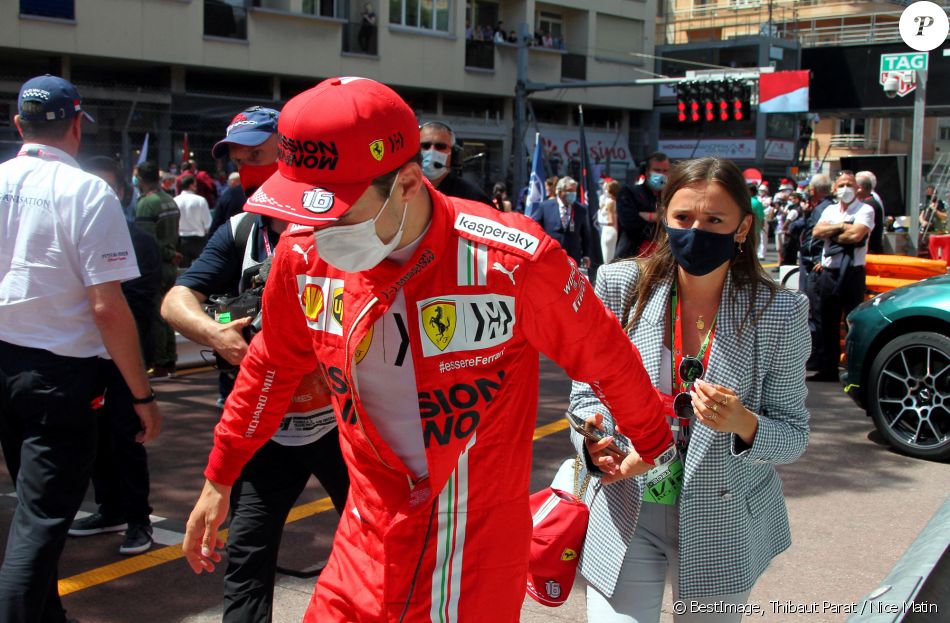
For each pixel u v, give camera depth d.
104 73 26.92
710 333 2.39
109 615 3.72
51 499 2.87
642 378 2.04
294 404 2.77
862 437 6.57
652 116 42.44
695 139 43.19
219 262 3.11
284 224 3.03
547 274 1.82
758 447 2.24
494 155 34.91
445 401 1.83
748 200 2.32
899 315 6.13
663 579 2.45
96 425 3.01
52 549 2.83
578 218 13.41
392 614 1.88
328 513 4.94
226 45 27.12
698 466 2.31
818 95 24.52
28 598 2.76
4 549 4.36
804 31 47.88
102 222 2.93
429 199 1.79
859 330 6.41
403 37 31.44
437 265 1.81
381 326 1.83
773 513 2.51
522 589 1.96
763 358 2.35
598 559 2.42
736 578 2.33
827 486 5.41
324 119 1.62
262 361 2.15
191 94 25.03
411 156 1.70
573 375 2.00
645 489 2.38
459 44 33.06
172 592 3.94
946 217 17.55
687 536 2.32
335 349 1.89
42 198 2.91
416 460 1.90
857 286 8.38
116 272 2.95
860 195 8.43
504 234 1.82
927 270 8.55
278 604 3.84
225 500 2.24
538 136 15.08
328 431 2.82
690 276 2.40
